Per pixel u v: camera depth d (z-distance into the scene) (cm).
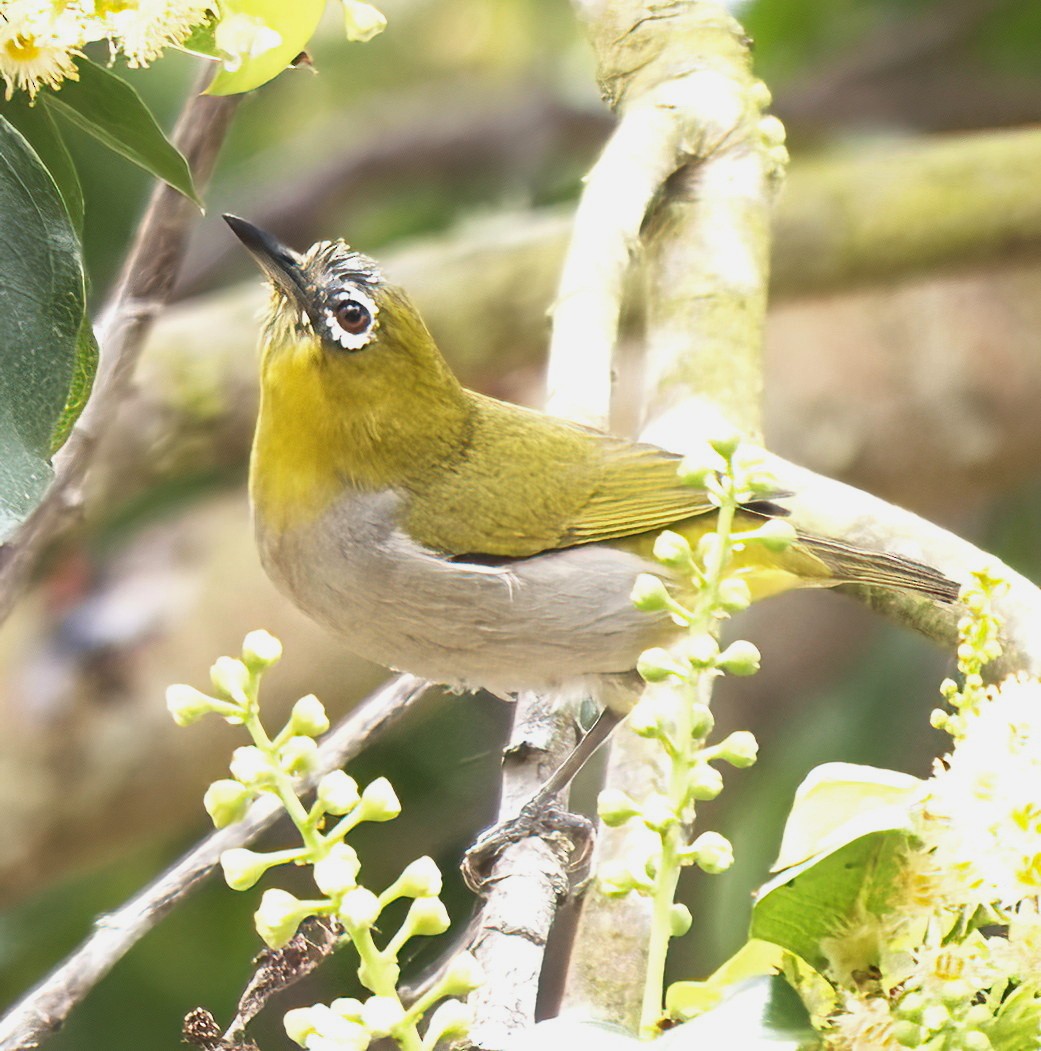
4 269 591
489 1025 691
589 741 959
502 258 1495
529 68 1897
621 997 698
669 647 964
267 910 455
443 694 1177
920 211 1501
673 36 1209
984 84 1789
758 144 1162
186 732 1345
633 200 1094
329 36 1850
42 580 1384
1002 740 505
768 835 1255
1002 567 763
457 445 948
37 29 559
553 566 941
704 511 966
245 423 1418
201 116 848
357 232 1819
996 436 1538
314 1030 452
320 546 927
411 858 1196
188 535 1421
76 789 1327
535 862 863
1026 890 495
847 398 1536
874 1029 497
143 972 1207
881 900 515
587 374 1030
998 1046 507
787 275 1504
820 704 1376
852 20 1764
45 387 585
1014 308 1563
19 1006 761
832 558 941
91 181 1412
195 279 1784
